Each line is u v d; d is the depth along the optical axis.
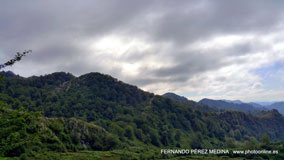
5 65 25.09
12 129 24.48
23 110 26.33
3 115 24.80
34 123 28.12
